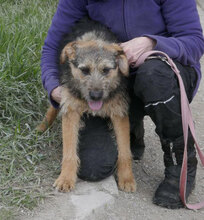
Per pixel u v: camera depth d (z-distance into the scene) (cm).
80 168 164
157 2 165
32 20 249
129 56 160
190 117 153
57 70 176
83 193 158
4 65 203
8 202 151
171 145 156
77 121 170
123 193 163
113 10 166
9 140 179
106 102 166
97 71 160
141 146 187
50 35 181
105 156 163
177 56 158
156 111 150
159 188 160
